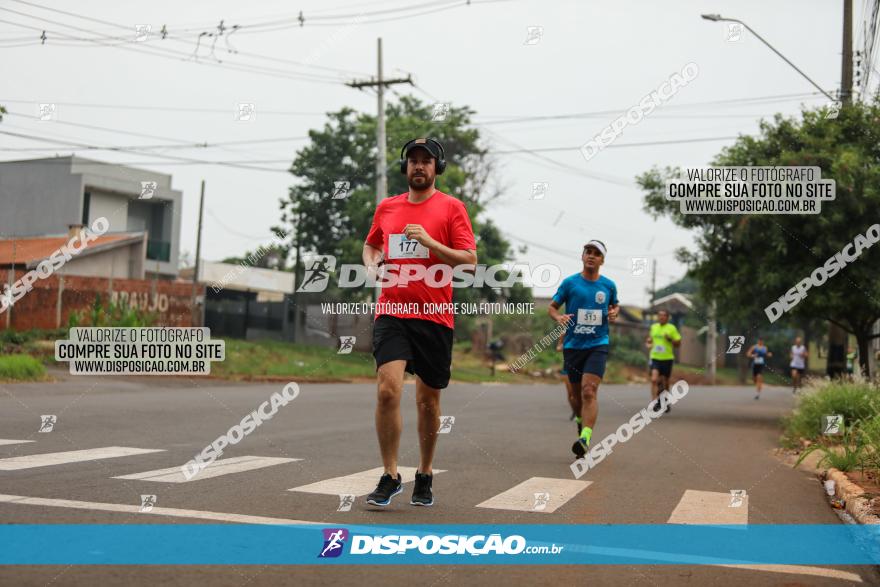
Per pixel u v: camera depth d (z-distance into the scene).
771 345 57.12
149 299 26.73
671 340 15.95
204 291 28.55
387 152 34.31
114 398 13.22
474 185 36.62
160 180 37.28
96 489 5.41
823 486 7.06
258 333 36.53
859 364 14.56
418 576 3.76
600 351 8.30
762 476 7.44
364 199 34.22
